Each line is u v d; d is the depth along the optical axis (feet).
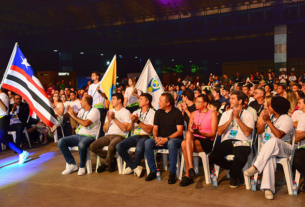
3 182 15.34
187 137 13.85
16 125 22.72
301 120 12.51
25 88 18.19
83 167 16.26
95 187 14.07
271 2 61.72
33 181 15.35
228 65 110.73
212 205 11.40
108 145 16.52
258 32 77.87
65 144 16.37
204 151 14.05
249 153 13.28
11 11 66.13
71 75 69.51
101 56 113.80
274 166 12.21
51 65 96.48
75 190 13.74
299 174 12.54
